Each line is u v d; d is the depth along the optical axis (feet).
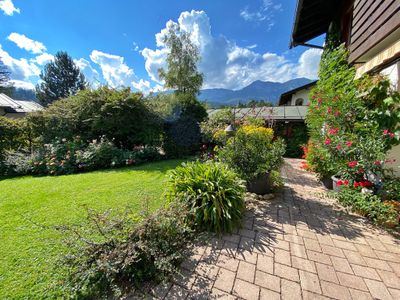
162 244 6.28
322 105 14.47
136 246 5.85
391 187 9.12
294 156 30.45
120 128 23.73
